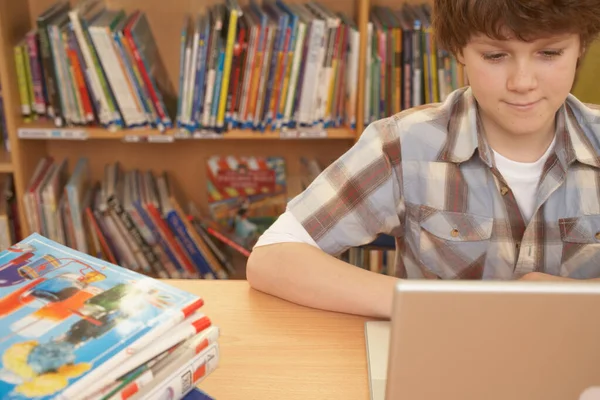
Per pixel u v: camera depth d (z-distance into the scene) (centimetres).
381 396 80
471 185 114
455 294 53
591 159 109
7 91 200
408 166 117
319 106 211
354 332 94
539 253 114
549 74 89
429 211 118
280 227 111
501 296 53
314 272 100
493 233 115
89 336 73
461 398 58
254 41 200
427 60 208
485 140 112
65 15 213
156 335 74
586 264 115
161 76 217
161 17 230
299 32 200
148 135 207
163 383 75
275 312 99
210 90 204
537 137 109
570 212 112
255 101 207
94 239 216
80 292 81
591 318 53
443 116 117
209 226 236
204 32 199
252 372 85
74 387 66
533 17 82
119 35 196
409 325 54
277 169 240
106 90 203
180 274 225
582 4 84
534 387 56
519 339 54
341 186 114
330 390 82
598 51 152
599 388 56
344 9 230
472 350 55
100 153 243
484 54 91
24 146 212
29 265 87
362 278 98
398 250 128
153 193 224
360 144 118
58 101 204
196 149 246
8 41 200
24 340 72
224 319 96
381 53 207
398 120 119
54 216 212
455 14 93
